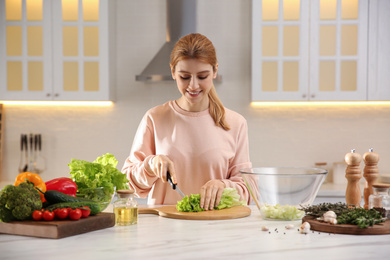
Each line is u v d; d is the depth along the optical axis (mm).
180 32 3793
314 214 1488
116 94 3969
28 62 3709
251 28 3883
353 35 3602
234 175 2117
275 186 1515
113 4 3877
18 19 3703
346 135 3883
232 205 1738
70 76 3705
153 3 3941
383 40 3578
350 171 1687
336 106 3883
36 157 3975
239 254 1125
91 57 3676
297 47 3619
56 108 3992
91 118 3980
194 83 1807
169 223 1512
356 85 3605
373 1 3576
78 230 1347
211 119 2131
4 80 3707
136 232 1377
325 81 3615
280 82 3627
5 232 1361
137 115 3963
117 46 3959
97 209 1426
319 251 1152
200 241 1257
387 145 3861
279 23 3613
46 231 1298
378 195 1506
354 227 1330
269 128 3912
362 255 1118
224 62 3914
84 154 3988
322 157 3896
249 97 3912
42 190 1478
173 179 1695
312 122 3896
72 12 3688
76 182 1604
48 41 3686
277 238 1290
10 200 1345
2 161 4016
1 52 3707
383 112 3861
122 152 3975
